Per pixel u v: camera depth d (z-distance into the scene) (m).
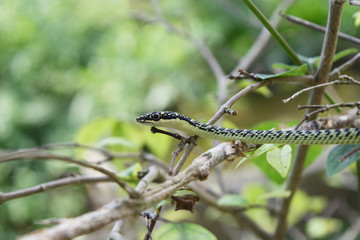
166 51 13.18
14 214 11.76
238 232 9.35
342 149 3.73
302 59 4.66
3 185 12.18
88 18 13.41
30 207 11.88
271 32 4.13
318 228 7.39
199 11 13.33
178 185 2.72
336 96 6.70
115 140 5.08
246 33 12.84
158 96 12.99
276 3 11.45
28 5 13.18
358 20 4.94
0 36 13.22
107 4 13.33
